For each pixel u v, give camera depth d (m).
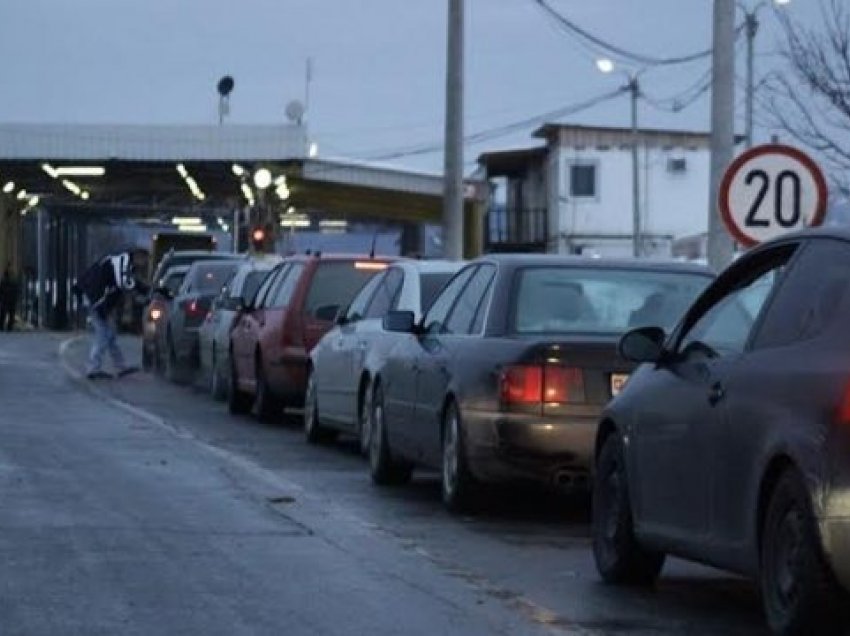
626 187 144.38
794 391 17.88
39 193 134.12
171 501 29.77
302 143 106.06
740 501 18.84
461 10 65.00
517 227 151.50
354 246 168.50
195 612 20.36
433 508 30.19
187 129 105.69
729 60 40.16
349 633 19.33
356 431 37.38
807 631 17.38
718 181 40.06
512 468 27.28
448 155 65.12
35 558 23.69
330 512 29.34
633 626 20.09
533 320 28.72
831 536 16.89
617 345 26.23
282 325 45.47
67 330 134.88
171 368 62.91
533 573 23.78
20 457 35.88
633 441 22.14
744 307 20.36
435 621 20.08
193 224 170.25
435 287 36.72
